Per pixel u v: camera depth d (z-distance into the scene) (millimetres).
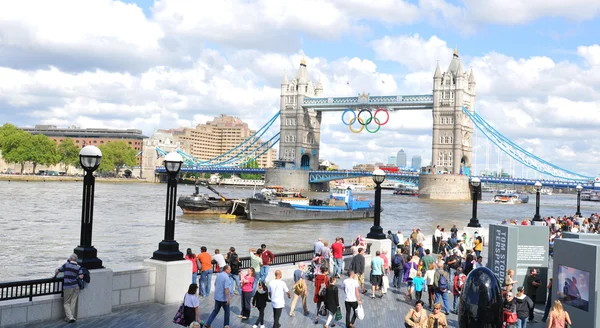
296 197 116312
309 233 78500
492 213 137375
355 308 22953
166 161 25203
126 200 131500
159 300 24984
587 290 21922
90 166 22531
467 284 16078
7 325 20438
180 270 25312
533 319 25641
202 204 102375
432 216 120500
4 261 46250
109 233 67625
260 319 22172
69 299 21516
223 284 21656
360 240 37719
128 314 23031
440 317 19484
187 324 19859
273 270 31281
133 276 24406
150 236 66562
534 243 28516
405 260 32875
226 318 21922
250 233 76188
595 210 168500
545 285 28719
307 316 24875
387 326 23812
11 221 74938
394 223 100625
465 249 40219
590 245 21828
